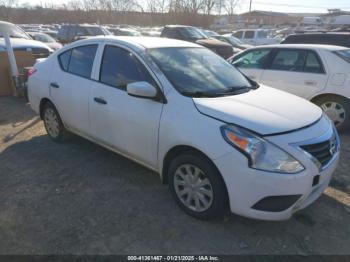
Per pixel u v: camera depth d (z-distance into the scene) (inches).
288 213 99.4
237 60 265.6
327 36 338.6
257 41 827.4
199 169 108.7
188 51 145.6
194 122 106.6
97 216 117.0
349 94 203.2
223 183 103.7
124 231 109.2
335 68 209.5
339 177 149.9
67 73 162.9
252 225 113.0
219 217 113.0
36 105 188.1
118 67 137.9
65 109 165.2
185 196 117.6
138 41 142.0
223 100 114.7
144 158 128.3
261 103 116.0
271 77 237.6
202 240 105.5
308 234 109.4
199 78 129.2
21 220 114.0
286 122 102.9
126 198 128.7
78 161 161.5
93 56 150.9
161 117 116.0
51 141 188.4
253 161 95.0
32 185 138.1
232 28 1979.6
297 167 95.3
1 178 143.9
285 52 235.1
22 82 285.1
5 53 299.4
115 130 136.9
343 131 215.8
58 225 111.7
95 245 102.6
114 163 159.5
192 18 1856.5
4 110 258.5
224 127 100.6
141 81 126.3
